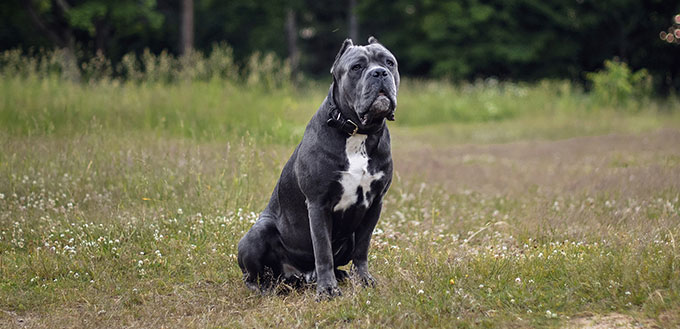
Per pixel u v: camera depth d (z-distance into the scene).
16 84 12.28
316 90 22.91
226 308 4.61
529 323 3.87
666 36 35.03
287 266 5.04
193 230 6.27
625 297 4.04
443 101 24.73
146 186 7.31
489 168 11.67
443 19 33.66
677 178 8.25
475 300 4.19
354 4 39.19
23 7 29.48
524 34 34.56
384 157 4.61
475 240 6.46
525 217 7.09
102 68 13.65
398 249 5.72
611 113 22.31
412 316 4.01
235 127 10.65
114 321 4.34
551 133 19.11
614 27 35.94
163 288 5.01
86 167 7.85
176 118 11.45
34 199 7.12
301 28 42.22
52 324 4.22
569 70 35.44
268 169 8.32
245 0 36.06
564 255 5.07
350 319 4.15
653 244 4.96
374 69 4.29
